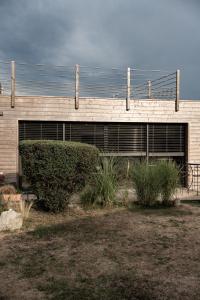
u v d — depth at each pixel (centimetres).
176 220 802
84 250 586
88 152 859
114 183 957
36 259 544
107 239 648
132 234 681
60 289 441
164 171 988
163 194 984
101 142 1455
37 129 1405
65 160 830
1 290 438
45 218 809
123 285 453
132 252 577
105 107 1436
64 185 848
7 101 1360
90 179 909
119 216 838
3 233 683
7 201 840
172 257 555
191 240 644
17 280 468
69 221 785
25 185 1271
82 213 866
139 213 873
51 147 825
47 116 1391
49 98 1394
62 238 652
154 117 1476
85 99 1420
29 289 442
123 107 1452
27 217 797
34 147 833
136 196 985
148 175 971
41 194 852
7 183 1288
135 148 1484
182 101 1503
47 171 828
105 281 465
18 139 1381
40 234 675
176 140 1526
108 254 568
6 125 1359
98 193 934
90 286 450
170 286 450
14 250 585
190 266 518
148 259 546
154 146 1502
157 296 423
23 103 1373
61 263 528
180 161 1525
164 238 655
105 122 1449
